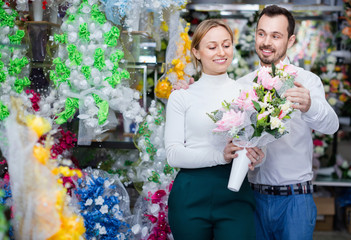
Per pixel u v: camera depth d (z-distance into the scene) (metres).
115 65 2.87
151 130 2.98
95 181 2.82
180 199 2.06
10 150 1.37
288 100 1.92
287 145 2.32
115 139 3.58
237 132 1.89
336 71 4.85
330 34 4.97
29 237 1.33
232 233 2.00
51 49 3.02
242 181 1.97
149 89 3.91
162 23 3.28
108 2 2.87
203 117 2.09
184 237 2.04
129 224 2.95
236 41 5.02
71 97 2.86
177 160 2.06
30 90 2.91
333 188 4.59
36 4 3.07
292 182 2.33
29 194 1.33
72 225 1.39
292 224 2.29
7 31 2.91
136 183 3.07
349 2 4.57
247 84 2.50
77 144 3.03
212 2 4.30
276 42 2.36
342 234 4.32
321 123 2.10
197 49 2.20
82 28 2.82
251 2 4.10
